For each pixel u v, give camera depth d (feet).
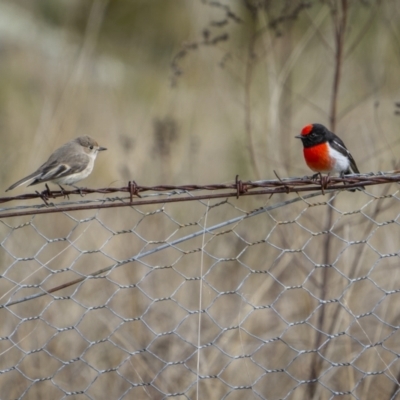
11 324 31.37
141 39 79.66
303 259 34.37
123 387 29.73
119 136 48.19
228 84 58.95
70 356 31.01
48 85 61.05
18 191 43.62
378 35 55.31
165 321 32.22
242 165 49.83
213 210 41.78
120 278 34.55
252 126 50.88
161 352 31.01
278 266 34.55
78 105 53.31
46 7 78.18
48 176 30.86
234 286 35.14
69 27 76.28
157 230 37.06
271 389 30.12
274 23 39.75
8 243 36.42
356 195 41.63
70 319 32.40
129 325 32.22
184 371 30.04
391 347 30.81
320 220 38.58
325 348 30.09
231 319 32.50
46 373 30.01
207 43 41.24
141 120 54.80
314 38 59.82
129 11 81.56
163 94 63.10
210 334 31.50
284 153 40.83
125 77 71.05
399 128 50.06
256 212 24.71
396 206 37.47
